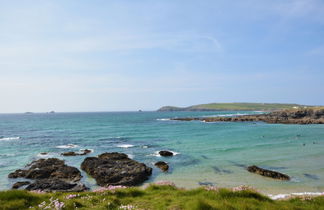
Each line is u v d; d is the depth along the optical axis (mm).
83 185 19438
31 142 46469
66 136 55688
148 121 117000
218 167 24703
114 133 60812
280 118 106312
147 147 38906
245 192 11969
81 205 10266
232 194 11797
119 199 11406
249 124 89125
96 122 112250
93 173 23094
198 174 22438
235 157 29141
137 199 11664
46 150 37656
